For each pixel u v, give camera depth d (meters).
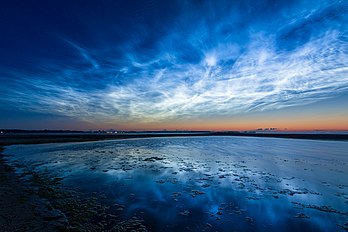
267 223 4.65
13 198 6.04
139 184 7.83
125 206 5.60
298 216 5.00
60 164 12.31
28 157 15.43
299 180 8.41
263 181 8.28
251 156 16.08
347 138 46.38
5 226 4.25
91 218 4.80
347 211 5.29
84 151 19.97
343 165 11.84
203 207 5.58
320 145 27.80
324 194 6.66
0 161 13.39
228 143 34.31
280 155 16.61
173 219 4.82
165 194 6.65
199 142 37.94
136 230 4.26
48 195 6.40
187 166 11.66
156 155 16.92
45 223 4.45
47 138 44.72
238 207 5.57
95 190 7.03
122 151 20.19
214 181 8.29
